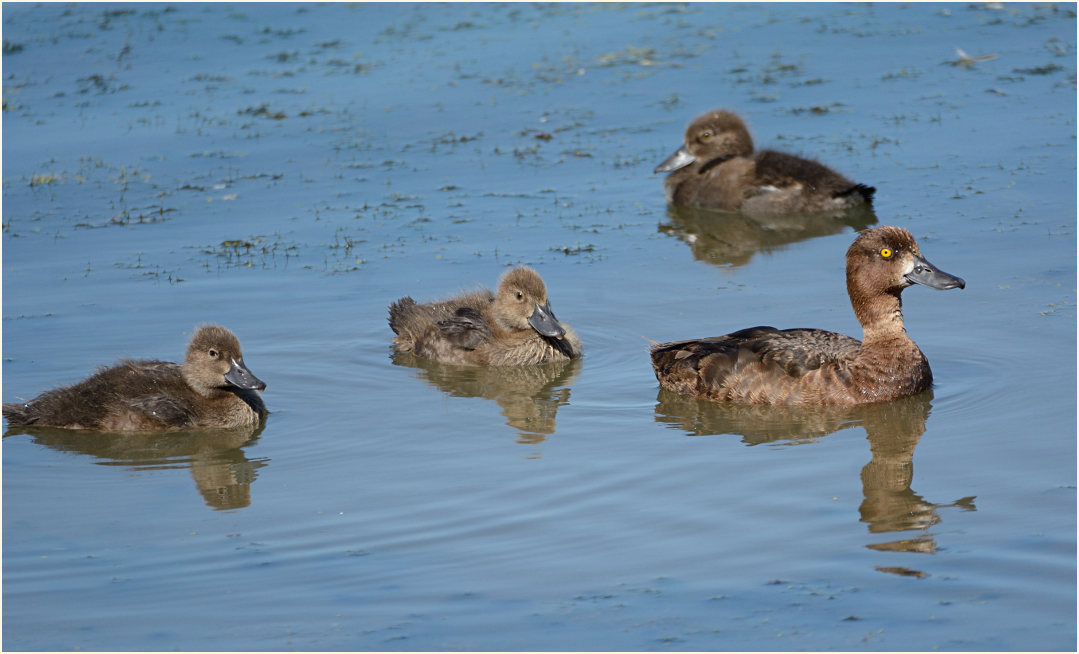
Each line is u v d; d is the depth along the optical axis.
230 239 20.72
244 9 35.50
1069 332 15.89
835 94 27.98
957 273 18.11
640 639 9.34
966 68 29.19
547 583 10.28
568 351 16.86
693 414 14.62
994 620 9.45
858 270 14.80
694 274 19.33
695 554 10.73
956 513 11.33
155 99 28.42
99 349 16.52
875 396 14.52
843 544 10.81
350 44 32.53
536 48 31.92
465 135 26.33
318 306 18.11
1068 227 19.70
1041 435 13.15
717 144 23.94
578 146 25.66
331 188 23.33
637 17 34.59
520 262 19.64
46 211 22.20
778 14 34.56
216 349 14.57
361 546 11.13
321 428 14.46
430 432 14.21
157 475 13.13
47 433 14.59
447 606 9.94
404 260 19.73
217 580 10.51
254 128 26.61
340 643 9.40
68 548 11.24
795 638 9.29
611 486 12.34
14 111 27.70
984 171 22.78
